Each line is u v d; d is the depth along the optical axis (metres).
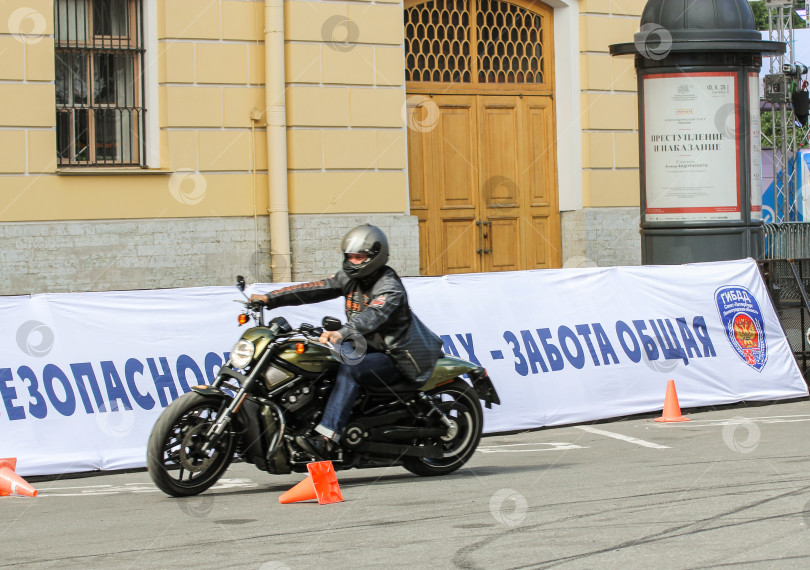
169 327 11.67
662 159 17.22
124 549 7.27
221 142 19.20
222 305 11.99
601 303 14.10
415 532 7.49
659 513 7.87
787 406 14.86
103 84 18.59
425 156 21.83
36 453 10.77
